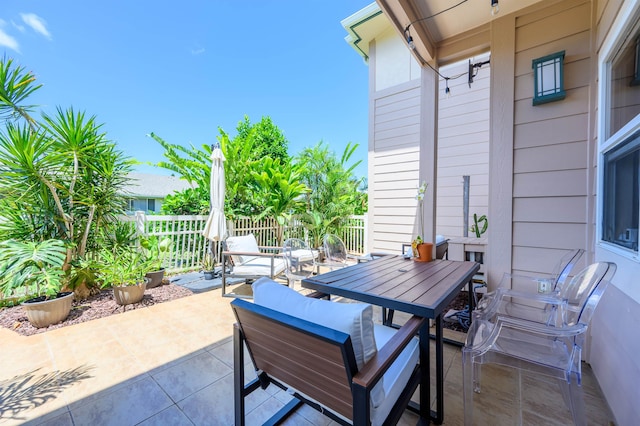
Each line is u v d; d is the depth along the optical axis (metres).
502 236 2.51
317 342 0.96
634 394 1.35
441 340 1.53
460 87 4.96
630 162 1.52
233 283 4.23
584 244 2.19
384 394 1.08
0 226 2.80
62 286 3.10
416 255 2.51
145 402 1.66
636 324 1.36
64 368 2.00
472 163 4.87
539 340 1.66
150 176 14.53
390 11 2.28
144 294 3.57
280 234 6.00
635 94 1.53
